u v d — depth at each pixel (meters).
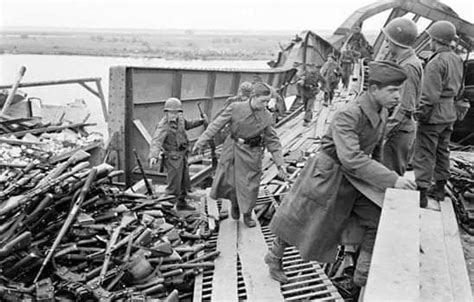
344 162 3.55
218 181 5.86
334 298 4.12
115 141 8.26
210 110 11.34
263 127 5.50
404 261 2.46
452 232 4.72
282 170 5.59
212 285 4.50
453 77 4.96
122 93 8.12
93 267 4.62
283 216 4.04
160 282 4.53
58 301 4.07
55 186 4.85
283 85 16.47
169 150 6.41
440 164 5.47
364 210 3.79
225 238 5.52
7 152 6.59
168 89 9.36
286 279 4.45
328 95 15.95
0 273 4.09
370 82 3.55
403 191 3.25
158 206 6.12
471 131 9.23
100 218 5.37
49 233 4.71
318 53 19.69
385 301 2.17
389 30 4.60
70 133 8.77
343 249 5.34
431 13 17.31
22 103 9.24
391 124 4.53
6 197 4.66
